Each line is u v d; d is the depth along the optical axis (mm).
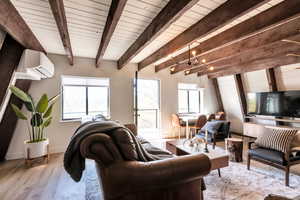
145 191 1264
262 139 2688
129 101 4648
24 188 2207
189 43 2518
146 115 5316
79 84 4203
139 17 2211
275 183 2283
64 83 4039
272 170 2721
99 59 3541
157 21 2129
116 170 1171
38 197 2002
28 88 3469
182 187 1397
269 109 4582
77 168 1320
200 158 1413
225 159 2389
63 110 4027
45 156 3197
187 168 1331
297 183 2273
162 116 5234
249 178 2436
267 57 3477
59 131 3846
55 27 2496
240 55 3939
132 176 1185
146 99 5312
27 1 1864
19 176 2559
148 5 1938
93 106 4359
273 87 4477
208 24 2105
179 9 1675
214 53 3660
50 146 3752
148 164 1260
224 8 1868
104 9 2035
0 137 3207
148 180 1217
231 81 5594
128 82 4656
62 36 2250
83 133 1296
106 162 1184
